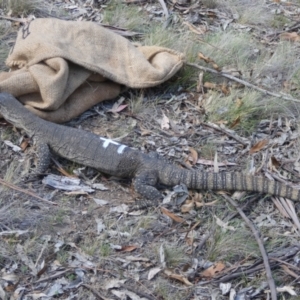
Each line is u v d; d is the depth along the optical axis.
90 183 6.81
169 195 6.60
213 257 6.06
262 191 6.64
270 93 8.09
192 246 6.18
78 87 7.62
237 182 6.62
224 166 7.17
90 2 9.72
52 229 6.21
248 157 7.30
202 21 9.70
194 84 8.20
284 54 8.95
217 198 6.64
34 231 6.15
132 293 5.72
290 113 7.93
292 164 7.24
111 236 6.23
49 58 7.34
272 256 6.11
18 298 5.60
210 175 6.64
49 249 6.01
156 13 9.69
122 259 6.01
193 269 5.96
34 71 7.25
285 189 6.62
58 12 9.46
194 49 8.73
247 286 5.84
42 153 6.84
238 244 6.14
